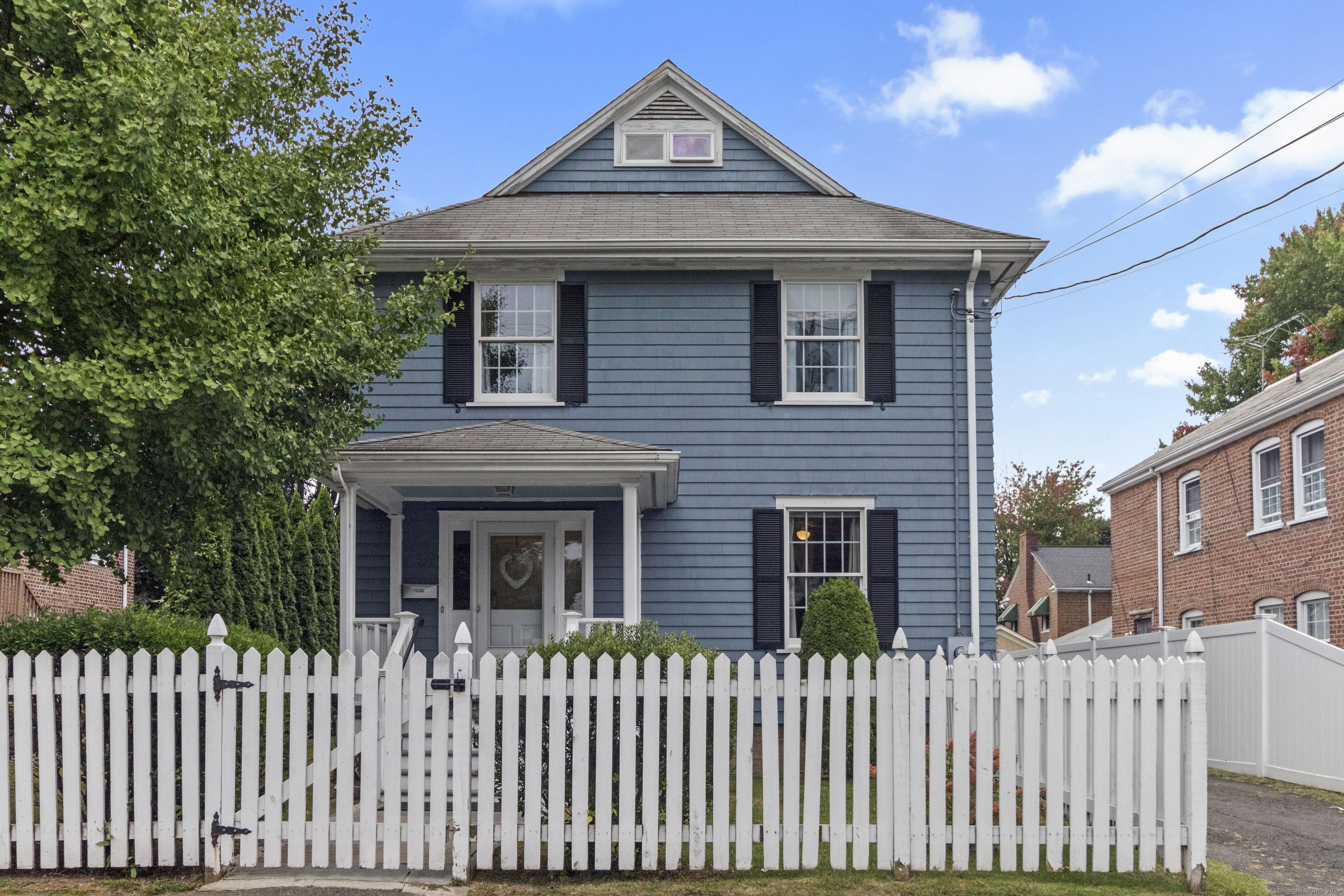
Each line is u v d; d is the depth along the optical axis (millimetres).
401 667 6398
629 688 6281
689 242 13547
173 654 6375
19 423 6297
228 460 7586
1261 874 7051
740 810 6305
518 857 6582
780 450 13789
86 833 6316
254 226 8711
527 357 14000
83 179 6273
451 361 13758
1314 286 35750
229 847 6336
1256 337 35875
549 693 6328
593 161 15695
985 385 13859
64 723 6289
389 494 12469
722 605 13594
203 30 7602
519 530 13602
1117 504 26578
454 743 6297
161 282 6844
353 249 10031
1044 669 6457
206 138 7820
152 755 6574
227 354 6871
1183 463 22203
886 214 14914
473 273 13914
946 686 6492
